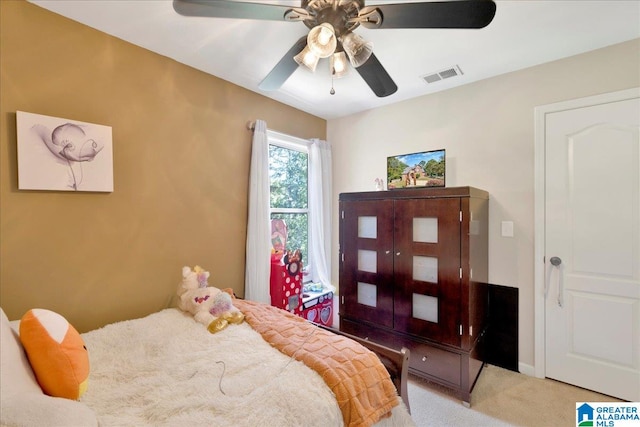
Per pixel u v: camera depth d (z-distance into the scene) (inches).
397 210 90.0
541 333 88.5
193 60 85.0
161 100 81.9
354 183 132.0
